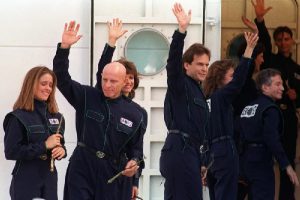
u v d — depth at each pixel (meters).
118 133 23.33
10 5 31.42
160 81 32.19
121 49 32.03
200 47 25.39
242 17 35.34
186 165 24.67
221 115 27.31
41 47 31.59
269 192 29.05
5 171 31.27
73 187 23.19
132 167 23.27
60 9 31.59
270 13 38.62
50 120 25.77
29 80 25.48
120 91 24.11
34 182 25.20
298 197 38.62
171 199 25.02
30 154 24.84
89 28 31.66
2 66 31.47
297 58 38.75
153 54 32.16
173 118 25.03
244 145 29.28
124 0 31.98
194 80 25.41
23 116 25.20
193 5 32.09
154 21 31.95
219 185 27.39
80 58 31.73
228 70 28.59
